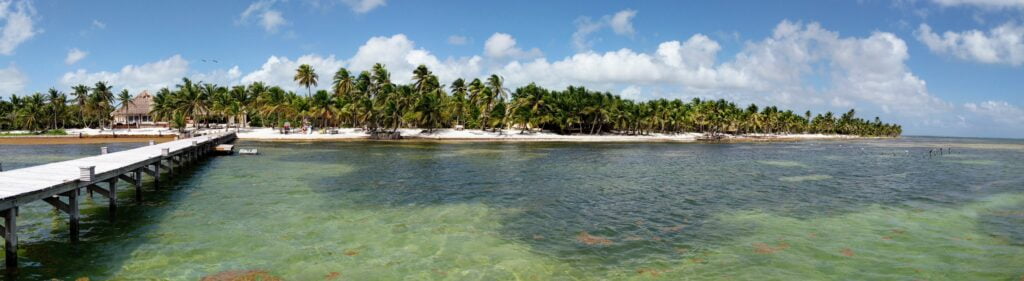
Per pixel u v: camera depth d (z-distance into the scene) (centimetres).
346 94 10181
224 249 1499
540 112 10056
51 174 1841
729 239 1669
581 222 1920
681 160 5028
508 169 3828
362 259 1419
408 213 2066
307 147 6438
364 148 6316
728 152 6688
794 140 14388
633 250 1537
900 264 1405
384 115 9038
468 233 1728
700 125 14538
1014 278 1291
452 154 5378
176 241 1584
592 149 6831
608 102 10650
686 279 1282
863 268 1369
